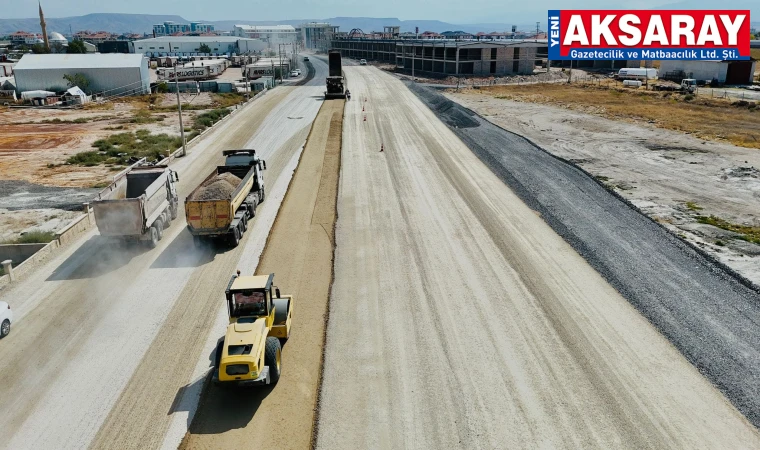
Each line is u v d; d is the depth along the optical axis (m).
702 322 16.81
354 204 28.69
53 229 26.45
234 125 52.94
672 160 37.41
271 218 26.94
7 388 14.26
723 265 20.59
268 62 119.94
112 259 22.48
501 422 12.59
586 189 30.52
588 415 12.80
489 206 28.17
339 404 13.31
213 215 22.55
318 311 17.73
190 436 12.39
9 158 41.03
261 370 13.27
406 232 24.56
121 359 15.41
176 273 20.94
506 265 21.03
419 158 38.41
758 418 12.72
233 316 14.41
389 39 165.25
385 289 19.16
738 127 48.81
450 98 71.56
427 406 13.16
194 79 101.19
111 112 64.19
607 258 21.48
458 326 16.69
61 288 19.89
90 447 12.15
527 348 15.52
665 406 13.12
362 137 45.62
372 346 15.72
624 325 16.73
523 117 55.88
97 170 37.47
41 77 75.88
